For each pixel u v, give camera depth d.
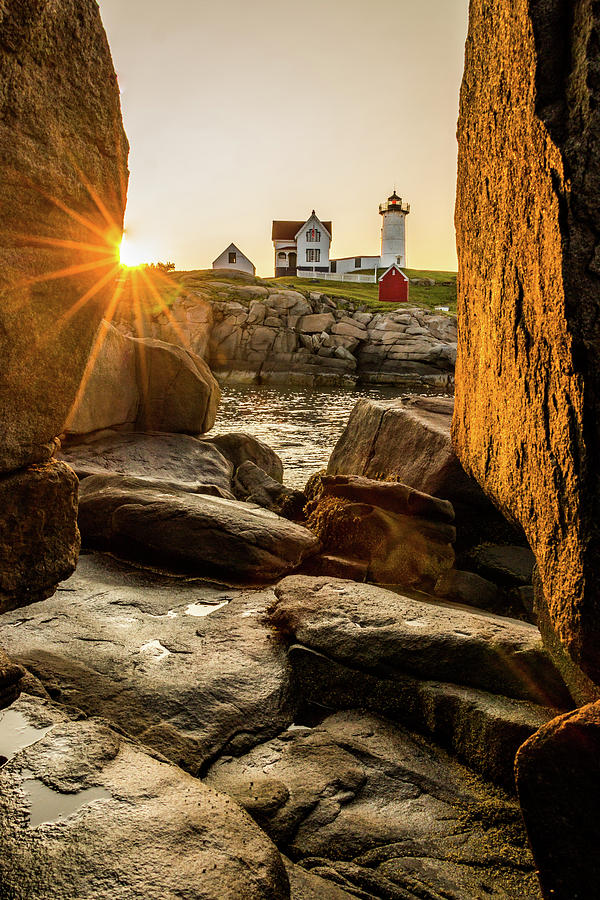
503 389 3.59
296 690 4.26
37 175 2.19
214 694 4.05
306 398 36.69
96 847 2.31
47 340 2.36
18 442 2.32
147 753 3.07
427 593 6.44
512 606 6.27
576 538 2.41
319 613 4.73
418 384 47.12
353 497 7.46
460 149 4.84
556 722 2.32
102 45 2.44
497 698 3.71
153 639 4.77
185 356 11.95
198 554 6.31
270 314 52.38
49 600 5.43
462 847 2.97
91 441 10.20
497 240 3.63
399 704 3.99
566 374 2.46
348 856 2.92
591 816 2.21
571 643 2.44
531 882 2.76
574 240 2.41
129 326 50.22
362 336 51.28
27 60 2.09
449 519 7.09
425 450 8.20
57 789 2.62
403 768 3.52
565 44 2.61
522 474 3.21
